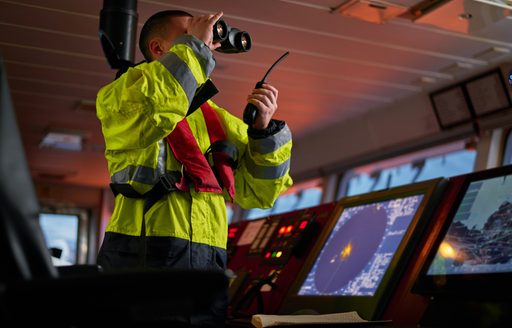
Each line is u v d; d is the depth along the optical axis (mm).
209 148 2234
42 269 1238
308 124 6379
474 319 2037
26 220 1217
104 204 8906
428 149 5688
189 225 2070
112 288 1168
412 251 2408
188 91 1972
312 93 5492
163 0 3814
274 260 3109
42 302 1148
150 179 2041
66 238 8844
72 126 6359
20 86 5309
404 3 3891
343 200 3006
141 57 4559
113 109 1979
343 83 5270
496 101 5012
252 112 2137
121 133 1987
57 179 8516
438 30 4324
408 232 2443
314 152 6770
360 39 4441
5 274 1195
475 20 4043
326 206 3115
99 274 1176
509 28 4305
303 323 1985
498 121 5086
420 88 5391
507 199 2211
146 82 1931
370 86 5340
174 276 1196
